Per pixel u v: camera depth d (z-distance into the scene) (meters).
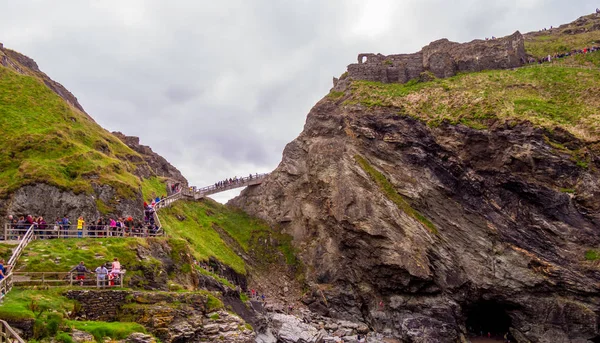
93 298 31.52
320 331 57.88
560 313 56.72
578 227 57.69
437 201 65.75
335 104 80.88
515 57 79.94
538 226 59.50
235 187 85.88
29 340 25.38
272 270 75.69
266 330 52.28
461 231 63.44
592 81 68.31
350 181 70.81
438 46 84.50
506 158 62.62
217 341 34.28
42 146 48.56
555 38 94.44
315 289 70.00
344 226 69.25
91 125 72.25
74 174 46.19
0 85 59.22
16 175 43.28
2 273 29.69
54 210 42.12
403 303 64.06
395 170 69.19
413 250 63.59
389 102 75.06
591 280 55.31
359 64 85.00
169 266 41.72
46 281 31.67
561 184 59.72
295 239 79.19
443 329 60.47
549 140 61.38
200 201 81.75
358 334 61.06
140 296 33.38
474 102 69.88
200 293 37.06
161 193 72.56
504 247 60.84
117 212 45.38
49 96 62.12
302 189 80.88
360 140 73.19
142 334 29.39
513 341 61.47
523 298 58.94
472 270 61.59
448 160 66.12
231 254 69.69
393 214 66.06
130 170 68.00
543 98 68.38
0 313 25.62
